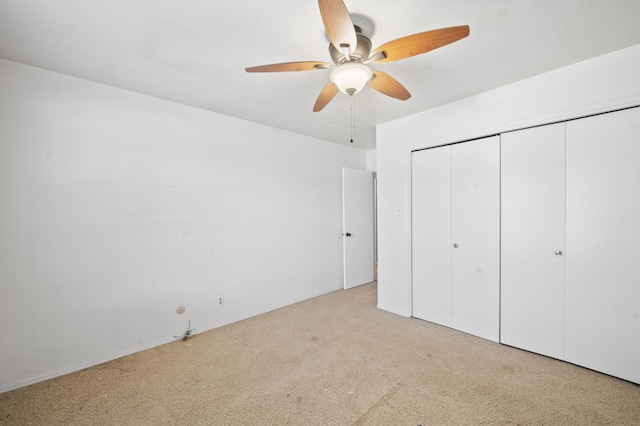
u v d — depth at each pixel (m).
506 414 1.56
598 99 1.89
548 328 2.15
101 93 2.20
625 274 1.84
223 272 2.89
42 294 1.96
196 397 1.75
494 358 2.16
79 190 2.10
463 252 2.63
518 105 2.23
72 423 1.55
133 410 1.64
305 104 2.64
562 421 1.50
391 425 1.50
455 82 2.23
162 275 2.49
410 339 2.50
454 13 1.44
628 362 1.83
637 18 1.49
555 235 2.11
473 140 2.54
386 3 1.35
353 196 4.18
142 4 1.35
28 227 1.92
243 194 3.06
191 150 2.68
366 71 1.55
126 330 2.29
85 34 1.59
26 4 1.34
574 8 1.41
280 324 2.88
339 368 2.05
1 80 1.84
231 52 1.78
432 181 2.85
